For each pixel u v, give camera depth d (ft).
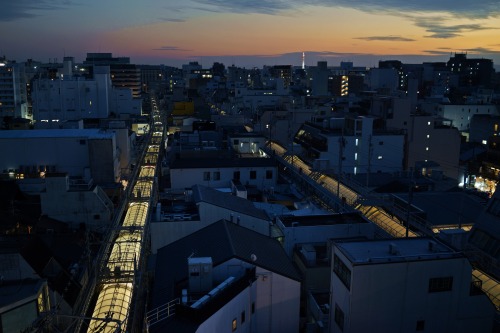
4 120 398.42
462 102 481.46
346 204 149.28
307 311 96.22
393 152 253.65
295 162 220.43
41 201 173.47
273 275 85.20
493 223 115.96
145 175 264.11
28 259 107.45
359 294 73.92
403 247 81.05
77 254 140.56
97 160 231.30
